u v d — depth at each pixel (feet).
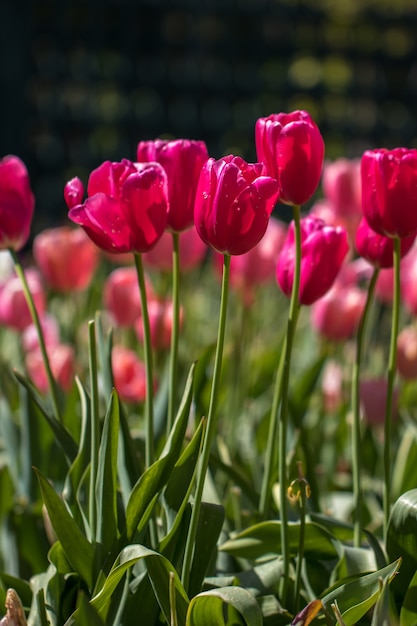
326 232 4.92
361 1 26.91
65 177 22.81
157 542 4.89
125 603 4.75
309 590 5.01
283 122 4.83
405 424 6.58
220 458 5.54
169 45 23.58
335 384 6.89
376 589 4.66
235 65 24.13
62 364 6.41
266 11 23.98
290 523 5.01
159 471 4.73
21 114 21.57
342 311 6.38
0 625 4.58
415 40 24.54
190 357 7.41
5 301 6.57
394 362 4.99
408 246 5.01
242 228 4.56
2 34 21.22
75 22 22.77
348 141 24.68
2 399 5.99
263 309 10.53
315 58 24.47
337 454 6.66
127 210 4.66
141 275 4.85
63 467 5.76
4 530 5.45
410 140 24.76
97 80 23.06
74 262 6.75
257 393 7.55
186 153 4.79
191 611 4.60
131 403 6.56
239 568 5.24
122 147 23.57
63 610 4.89
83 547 4.77
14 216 5.02
